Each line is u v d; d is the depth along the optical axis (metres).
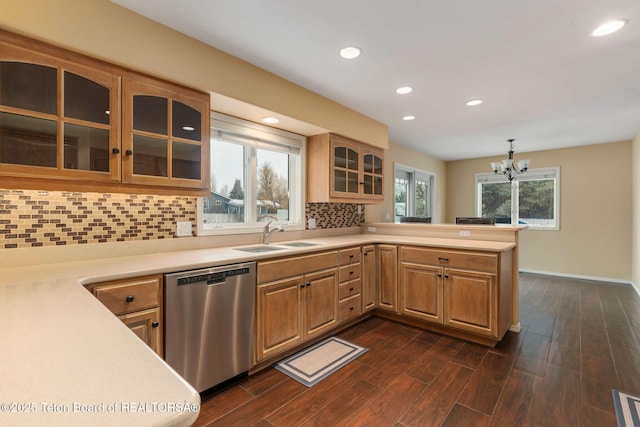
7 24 1.43
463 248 2.80
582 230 5.39
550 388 2.06
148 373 0.59
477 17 1.86
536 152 5.84
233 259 2.05
